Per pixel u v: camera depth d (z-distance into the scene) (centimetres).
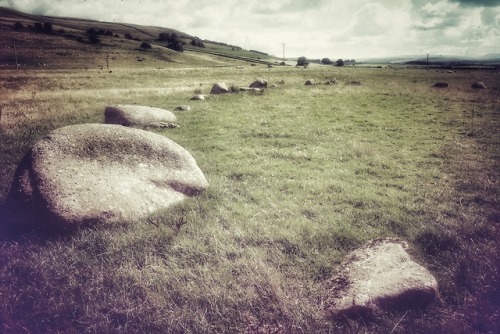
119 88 3409
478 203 742
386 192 801
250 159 1068
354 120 1781
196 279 443
